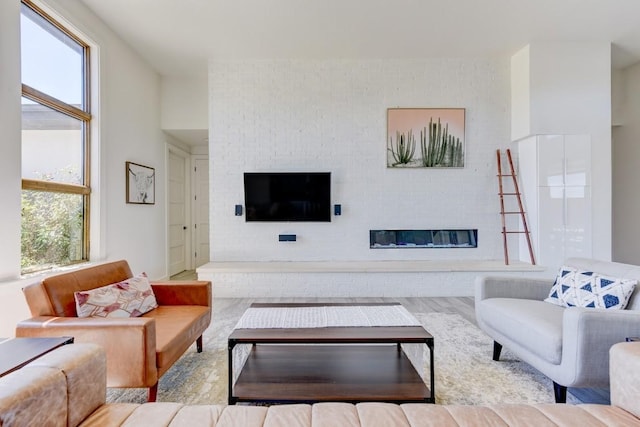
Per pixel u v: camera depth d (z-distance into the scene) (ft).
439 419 3.73
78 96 10.94
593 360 5.34
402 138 15.10
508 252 15.25
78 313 6.39
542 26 12.50
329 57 14.83
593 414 3.83
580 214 13.84
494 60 15.06
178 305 8.32
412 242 15.35
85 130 11.21
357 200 15.15
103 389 4.25
